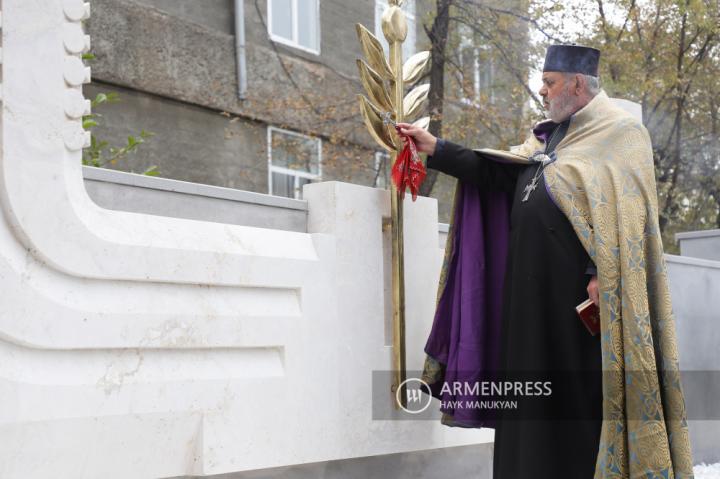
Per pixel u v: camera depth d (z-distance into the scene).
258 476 3.38
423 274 4.18
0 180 2.66
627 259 3.40
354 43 12.34
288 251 3.54
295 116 11.30
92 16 9.20
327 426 3.61
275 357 3.46
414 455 4.12
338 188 3.74
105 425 2.88
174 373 3.11
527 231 3.67
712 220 13.10
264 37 11.06
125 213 3.05
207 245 3.24
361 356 3.79
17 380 2.67
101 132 9.38
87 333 2.85
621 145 3.60
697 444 6.13
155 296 3.08
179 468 3.12
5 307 2.65
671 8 12.15
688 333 6.11
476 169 3.93
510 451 3.56
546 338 3.57
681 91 12.48
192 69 10.21
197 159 10.33
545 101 3.88
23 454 2.68
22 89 2.71
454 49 12.23
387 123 3.90
